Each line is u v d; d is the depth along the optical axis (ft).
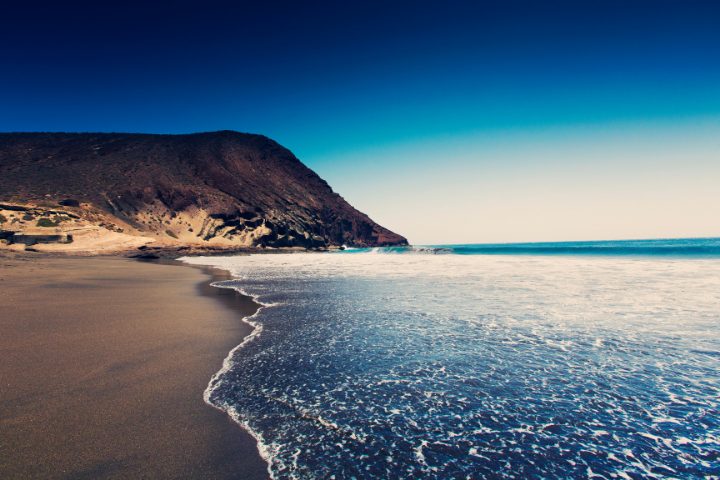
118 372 20.51
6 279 57.21
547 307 37.78
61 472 11.83
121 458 12.75
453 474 12.37
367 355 24.02
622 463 13.02
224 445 13.83
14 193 237.04
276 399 17.78
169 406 16.78
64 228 170.71
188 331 29.73
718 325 29.99
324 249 346.95
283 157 481.87
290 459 13.08
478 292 47.98
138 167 319.27
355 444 14.11
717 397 17.70
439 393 18.48
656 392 18.33
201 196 302.04
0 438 13.64
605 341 26.30
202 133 460.96
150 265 113.60
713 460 13.12
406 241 515.91
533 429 15.24
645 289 48.24
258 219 305.32
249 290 54.29
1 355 22.44
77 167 299.58
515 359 23.02
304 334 29.12
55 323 30.35
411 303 41.16
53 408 16.11
